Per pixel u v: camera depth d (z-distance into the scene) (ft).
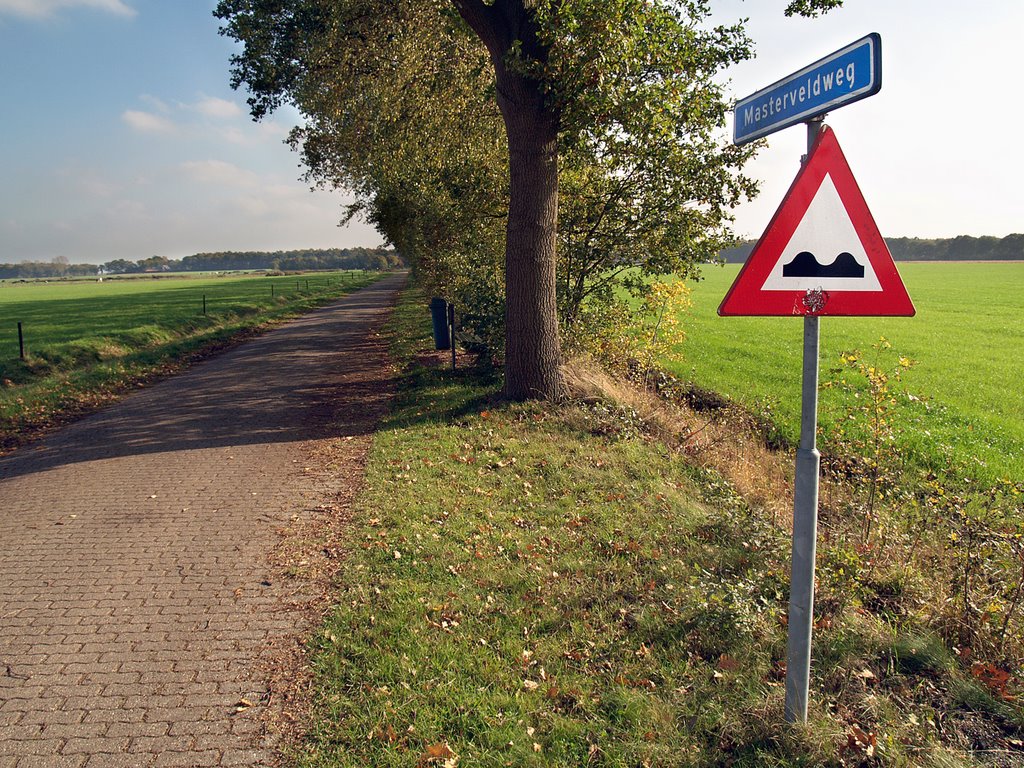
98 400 43.45
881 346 22.90
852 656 12.53
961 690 11.73
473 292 44.78
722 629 13.38
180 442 30.86
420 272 92.68
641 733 10.75
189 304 158.71
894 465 26.05
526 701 11.68
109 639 14.05
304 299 161.48
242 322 105.19
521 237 32.73
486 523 19.63
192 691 12.29
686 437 27.89
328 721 11.37
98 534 19.80
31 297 236.84
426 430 30.14
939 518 19.31
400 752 10.59
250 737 11.06
